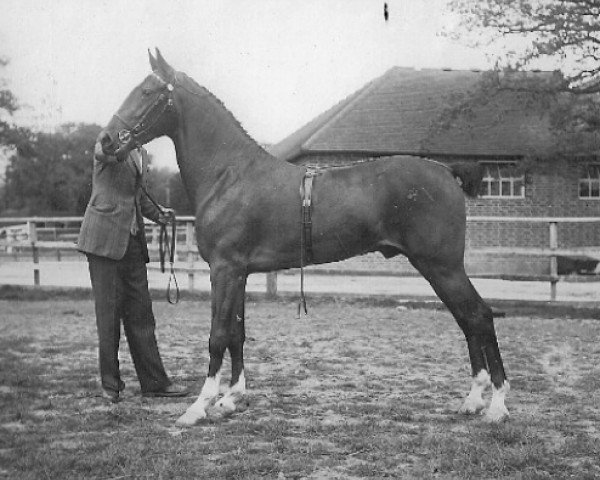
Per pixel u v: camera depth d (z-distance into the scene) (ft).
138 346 18.40
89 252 17.44
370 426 15.16
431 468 12.39
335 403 17.48
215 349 16.05
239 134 16.96
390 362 23.24
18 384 19.80
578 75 39.04
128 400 18.08
